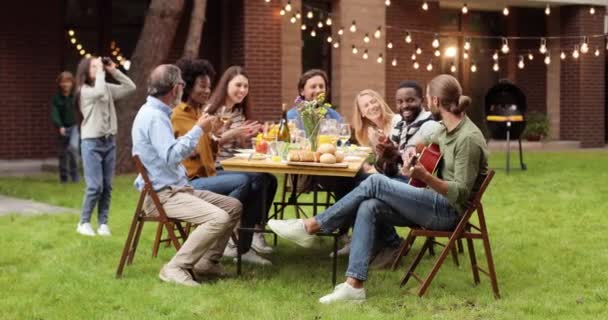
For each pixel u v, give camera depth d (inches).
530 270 249.3
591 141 829.2
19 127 591.2
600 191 440.5
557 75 837.8
